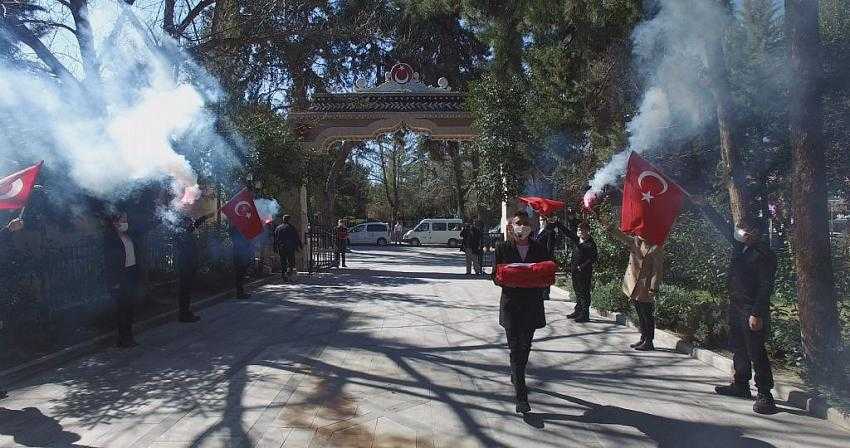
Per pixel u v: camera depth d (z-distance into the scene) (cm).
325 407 566
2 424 522
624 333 906
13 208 570
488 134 1669
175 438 491
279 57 1425
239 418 536
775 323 725
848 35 823
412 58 2630
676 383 648
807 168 593
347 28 1406
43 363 695
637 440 493
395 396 598
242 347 802
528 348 563
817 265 586
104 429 510
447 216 6053
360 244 4056
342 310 1103
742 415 550
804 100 595
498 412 556
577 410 562
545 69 1397
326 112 1841
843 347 583
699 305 838
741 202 784
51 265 894
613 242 1166
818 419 540
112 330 873
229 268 1416
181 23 1295
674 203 654
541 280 552
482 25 1502
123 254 794
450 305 1168
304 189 1875
